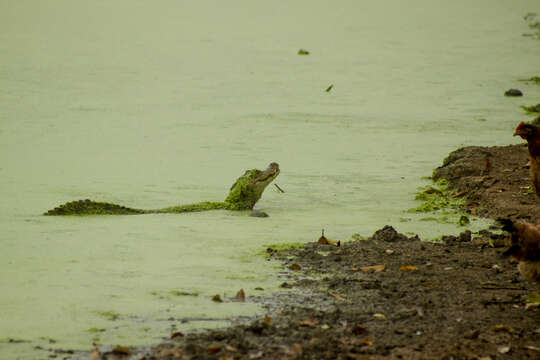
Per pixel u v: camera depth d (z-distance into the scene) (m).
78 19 182.25
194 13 199.25
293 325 23.03
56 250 32.28
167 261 30.73
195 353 20.80
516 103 88.25
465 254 31.56
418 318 23.75
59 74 105.38
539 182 33.66
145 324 23.38
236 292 26.62
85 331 22.72
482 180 46.06
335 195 46.00
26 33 154.50
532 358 20.58
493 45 142.75
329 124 73.12
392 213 41.03
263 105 84.44
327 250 32.59
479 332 22.47
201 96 90.44
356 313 24.25
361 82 103.12
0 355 20.83
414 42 147.75
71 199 43.81
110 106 82.56
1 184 47.72
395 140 65.69
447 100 89.88
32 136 65.56
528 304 24.83
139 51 131.00
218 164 55.22
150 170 52.88
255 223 38.47
